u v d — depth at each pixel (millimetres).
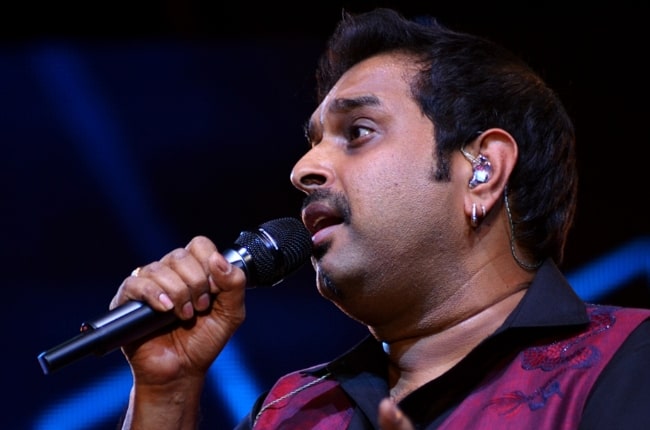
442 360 3955
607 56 9266
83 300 9586
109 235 9742
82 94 9930
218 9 9828
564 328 3680
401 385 4023
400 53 4273
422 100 4066
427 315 3975
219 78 9938
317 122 4289
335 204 3980
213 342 3961
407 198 3916
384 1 9305
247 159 9859
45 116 9867
